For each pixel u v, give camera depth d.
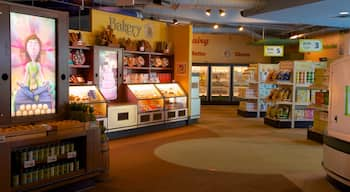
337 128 5.49
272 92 12.13
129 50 10.42
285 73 11.34
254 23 14.64
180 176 5.93
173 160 6.97
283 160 7.08
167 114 10.84
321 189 5.38
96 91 9.14
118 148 8.01
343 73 5.37
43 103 5.18
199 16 13.42
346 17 10.73
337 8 9.25
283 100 11.23
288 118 11.25
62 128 4.88
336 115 5.54
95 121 5.48
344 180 5.21
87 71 9.40
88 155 5.29
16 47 4.78
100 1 11.05
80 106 5.49
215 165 6.64
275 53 17.12
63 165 4.98
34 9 4.96
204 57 19.91
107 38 9.76
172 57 11.94
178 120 11.32
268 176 6.00
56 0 10.01
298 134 10.09
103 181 5.61
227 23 14.61
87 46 9.20
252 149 8.04
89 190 5.21
